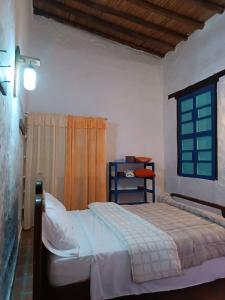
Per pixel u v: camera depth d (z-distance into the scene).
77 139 4.19
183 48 4.26
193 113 3.93
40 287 1.64
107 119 4.58
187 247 2.01
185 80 4.19
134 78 4.80
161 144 4.89
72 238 1.91
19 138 2.89
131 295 1.86
